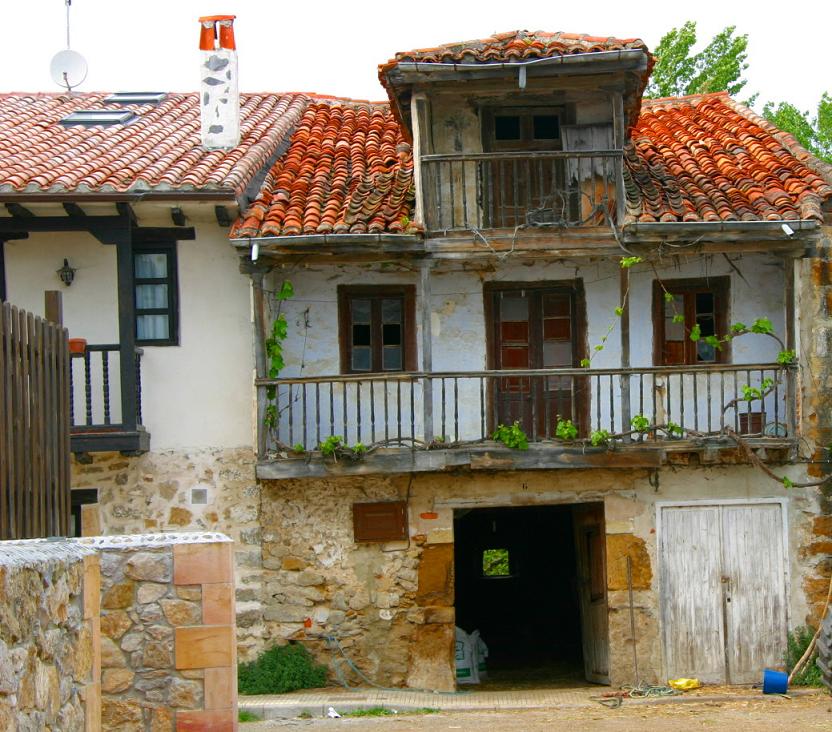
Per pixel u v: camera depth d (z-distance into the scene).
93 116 18.00
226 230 14.83
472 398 15.25
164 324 14.83
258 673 14.27
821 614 14.73
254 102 19.39
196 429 14.70
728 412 15.12
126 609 7.88
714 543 14.84
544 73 14.31
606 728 11.62
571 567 18.52
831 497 14.77
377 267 15.20
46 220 13.98
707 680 14.70
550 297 15.46
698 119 18.28
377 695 14.02
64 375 7.73
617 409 15.16
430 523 14.75
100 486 14.60
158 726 7.82
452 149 15.38
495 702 13.62
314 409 15.13
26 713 4.97
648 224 13.86
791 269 14.57
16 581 4.85
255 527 14.64
